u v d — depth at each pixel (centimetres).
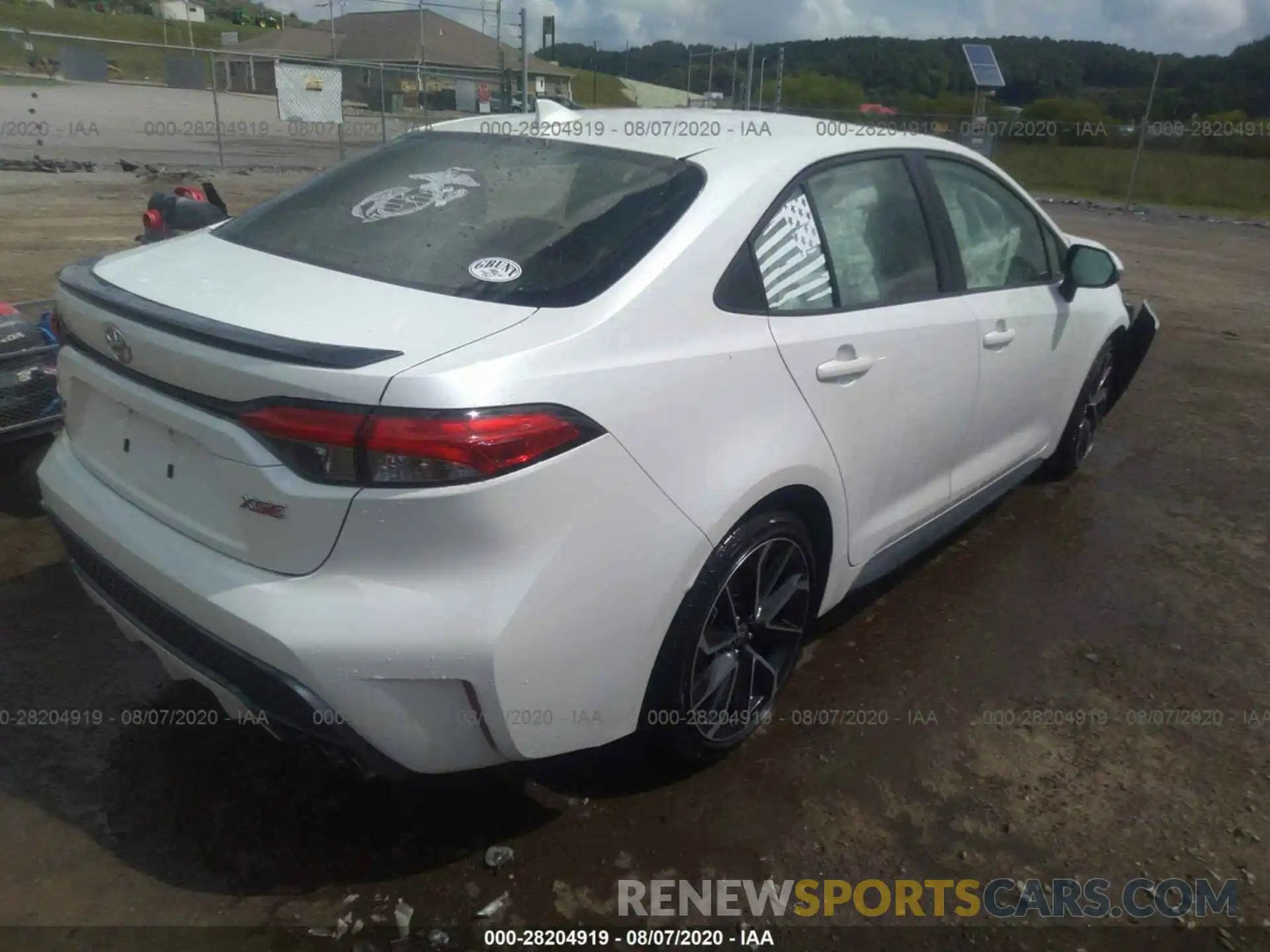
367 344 212
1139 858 262
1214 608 393
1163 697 333
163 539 233
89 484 259
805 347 275
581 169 284
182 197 521
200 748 283
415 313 227
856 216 313
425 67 1972
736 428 254
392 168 309
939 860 258
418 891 239
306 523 207
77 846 246
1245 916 245
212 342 213
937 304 338
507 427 204
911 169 344
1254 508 493
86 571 260
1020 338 387
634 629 235
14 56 3522
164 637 236
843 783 283
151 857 245
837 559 307
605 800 271
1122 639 367
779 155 292
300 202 301
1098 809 279
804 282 285
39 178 1398
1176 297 1048
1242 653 362
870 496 315
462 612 207
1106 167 2375
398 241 264
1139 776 293
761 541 267
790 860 255
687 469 241
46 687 306
